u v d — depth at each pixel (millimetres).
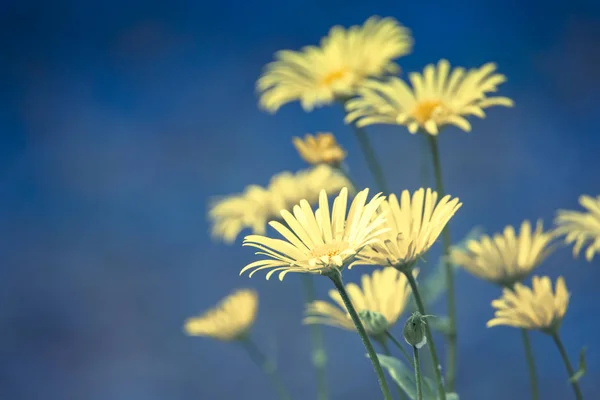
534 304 803
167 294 2787
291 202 976
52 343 2744
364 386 2260
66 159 3279
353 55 1029
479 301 2334
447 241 876
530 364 844
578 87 3150
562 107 3100
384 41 1037
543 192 2875
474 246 846
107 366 2672
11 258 2967
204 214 3049
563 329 2316
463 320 2311
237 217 1023
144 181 3189
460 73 905
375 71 1023
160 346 2684
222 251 2834
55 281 2863
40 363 2711
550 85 3172
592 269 2355
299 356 2379
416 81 909
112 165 3270
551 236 841
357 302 817
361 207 742
